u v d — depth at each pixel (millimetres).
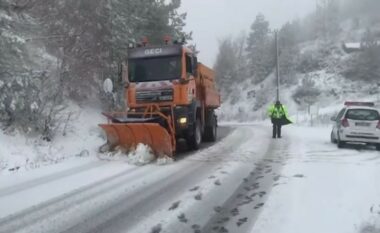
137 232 6609
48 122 15578
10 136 14117
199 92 17391
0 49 14312
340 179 9953
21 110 14805
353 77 67938
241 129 28156
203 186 9625
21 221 7207
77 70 19641
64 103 18391
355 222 6695
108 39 20984
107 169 11883
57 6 18766
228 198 8555
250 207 7859
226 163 12758
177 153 15164
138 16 24062
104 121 20016
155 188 9516
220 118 56594
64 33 19047
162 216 7410
